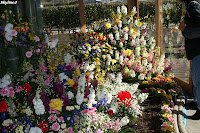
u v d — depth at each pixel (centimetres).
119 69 407
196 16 248
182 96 349
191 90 383
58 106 196
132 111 269
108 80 340
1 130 199
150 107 325
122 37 415
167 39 433
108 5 724
